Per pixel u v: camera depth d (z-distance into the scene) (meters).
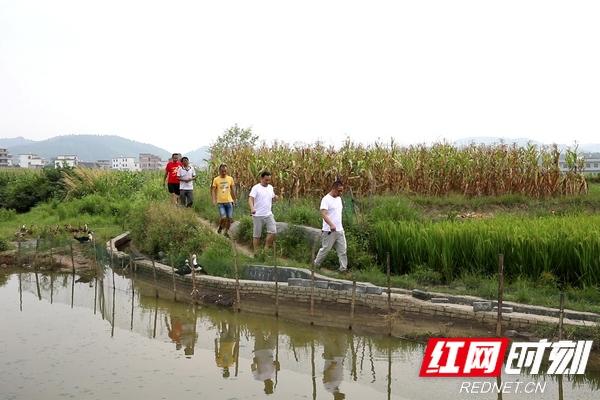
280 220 14.59
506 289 9.75
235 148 21.62
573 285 9.96
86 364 7.85
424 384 7.05
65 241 16.98
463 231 11.01
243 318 10.27
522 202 18.38
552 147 19.39
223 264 12.15
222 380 7.27
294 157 18.61
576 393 6.65
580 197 18.44
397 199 16.23
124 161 152.50
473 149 20.20
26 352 8.38
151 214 15.84
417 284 10.52
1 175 32.88
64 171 28.58
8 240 18.08
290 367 7.76
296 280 10.51
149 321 10.20
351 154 18.75
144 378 7.32
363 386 7.04
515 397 6.60
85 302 11.82
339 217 11.15
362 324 9.39
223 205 14.78
